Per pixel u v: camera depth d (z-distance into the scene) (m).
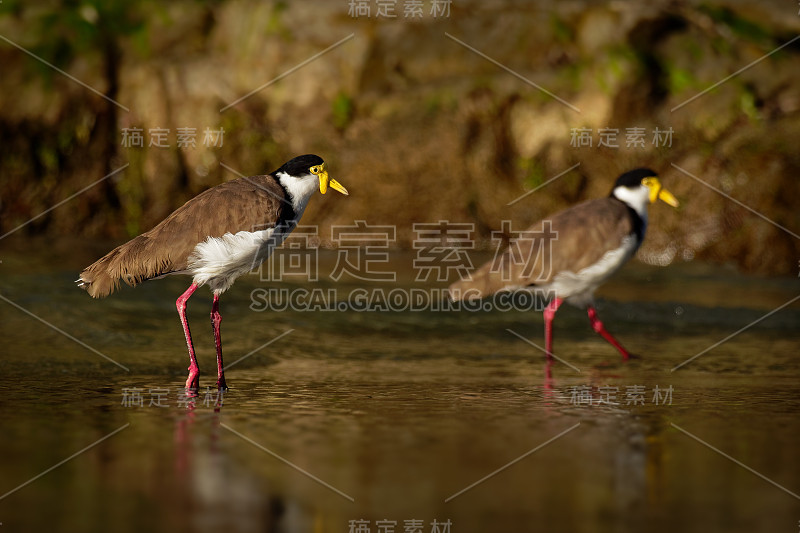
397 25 21.92
